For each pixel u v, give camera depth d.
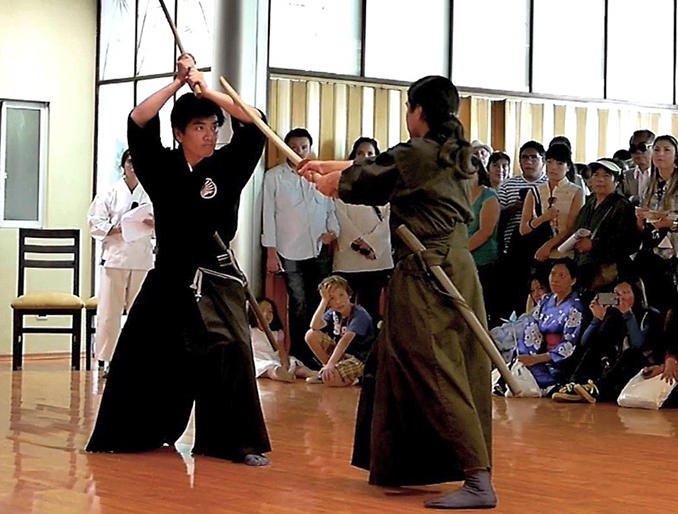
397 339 3.60
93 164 10.64
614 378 7.00
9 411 6.05
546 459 4.54
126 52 10.33
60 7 10.55
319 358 8.16
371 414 3.83
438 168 3.62
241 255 8.56
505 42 9.73
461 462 3.48
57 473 4.04
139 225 8.29
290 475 4.04
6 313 10.26
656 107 10.26
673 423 5.94
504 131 9.63
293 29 8.87
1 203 10.23
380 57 9.24
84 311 10.52
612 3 10.12
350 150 9.08
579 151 9.95
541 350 7.49
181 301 4.39
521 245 8.08
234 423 4.33
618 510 3.49
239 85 8.47
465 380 3.54
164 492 3.68
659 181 7.33
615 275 7.28
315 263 8.66
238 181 4.45
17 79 10.36
